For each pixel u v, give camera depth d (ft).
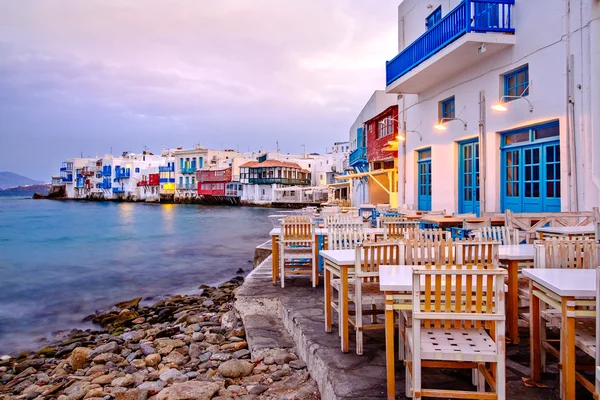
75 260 71.87
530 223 23.89
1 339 32.76
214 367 19.71
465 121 38.04
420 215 36.14
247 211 208.03
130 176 315.58
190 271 61.36
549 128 28.96
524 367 13.07
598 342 8.95
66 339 32.04
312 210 66.90
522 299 16.70
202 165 276.00
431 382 12.26
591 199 24.89
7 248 87.15
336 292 24.50
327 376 13.26
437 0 43.16
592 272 11.80
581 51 25.58
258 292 24.59
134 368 21.68
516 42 31.22
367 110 92.79
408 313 11.52
